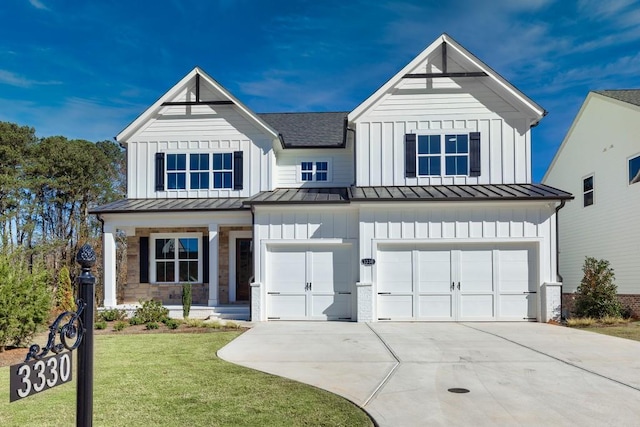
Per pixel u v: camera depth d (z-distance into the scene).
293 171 19.11
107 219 16.59
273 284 15.27
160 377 7.45
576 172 22.69
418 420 5.56
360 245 14.84
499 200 14.44
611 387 6.96
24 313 9.77
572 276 22.97
